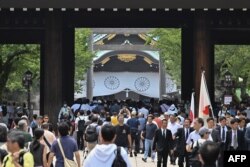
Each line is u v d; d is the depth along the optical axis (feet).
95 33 496.23
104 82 518.37
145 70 519.19
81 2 185.98
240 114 161.48
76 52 390.42
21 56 288.10
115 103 220.23
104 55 499.10
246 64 303.07
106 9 189.26
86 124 153.79
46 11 195.42
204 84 127.95
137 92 519.60
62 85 202.59
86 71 433.48
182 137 126.72
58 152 87.20
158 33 361.51
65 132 87.45
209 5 186.60
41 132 85.71
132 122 172.14
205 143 51.83
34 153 85.30
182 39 234.58
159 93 507.30
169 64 399.85
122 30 492.95
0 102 271.08
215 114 212.02
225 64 300.61
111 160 61.46
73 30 234.17
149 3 185.88
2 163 72.74
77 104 203.62
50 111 195.00
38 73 320.29
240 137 122.01
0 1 184.85
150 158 170.40
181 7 186.70
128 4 185.98
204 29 196.13
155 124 158.92
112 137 62.23
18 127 99.45
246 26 204.85
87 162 61.62
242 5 186.50
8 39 224.53
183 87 236.02
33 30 217.56
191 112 138.72
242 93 331.98
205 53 195.93
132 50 501.56
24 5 185.47
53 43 195.42
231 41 227.20
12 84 367.04
